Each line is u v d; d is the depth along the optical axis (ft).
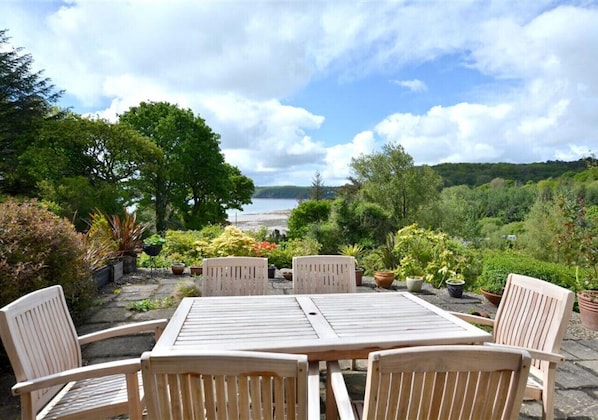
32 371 4.98
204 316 6.64
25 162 43.52
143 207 51.80
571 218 15.25
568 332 12.17
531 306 6.51
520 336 6.58
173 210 59.36
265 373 3.37
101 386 5.96
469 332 5.95
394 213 49.65
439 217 49.42
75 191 38.91
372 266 23.57
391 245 25.17
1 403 7.54
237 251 20.84
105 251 18.89
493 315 14.17
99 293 16.63
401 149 51.98
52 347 5.60
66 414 5.10
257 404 3.48
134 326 6.71
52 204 30.76
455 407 3.63
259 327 6.12
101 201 40.98
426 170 51.80
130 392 5.16
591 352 10.51
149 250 23.52
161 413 3.51
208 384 3.44
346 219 37.73
